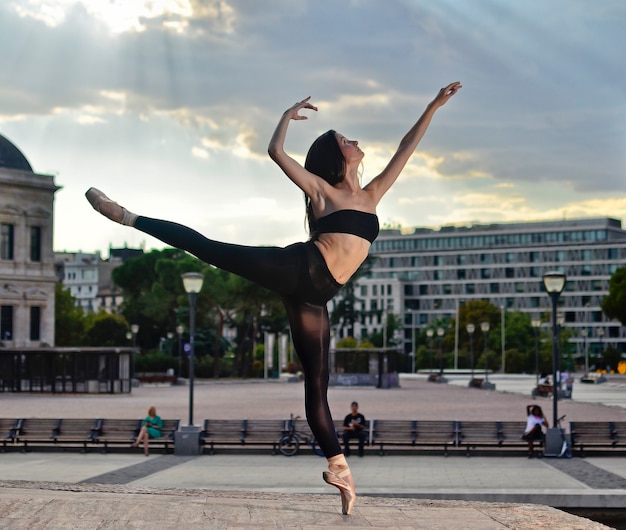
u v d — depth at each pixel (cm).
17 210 10394
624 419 4328
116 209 802
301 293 802
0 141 10631
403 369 19712
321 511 877
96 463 2752
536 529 830
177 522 815
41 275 10531
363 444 2930
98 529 792
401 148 831
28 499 888
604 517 2042
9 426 3180
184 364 11031
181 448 2994
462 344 16638
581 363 18425
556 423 2941
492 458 2880
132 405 5716
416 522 841
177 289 11031
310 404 835
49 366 7438
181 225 802
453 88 838
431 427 3008
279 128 815
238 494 1015
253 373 11744
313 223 820
